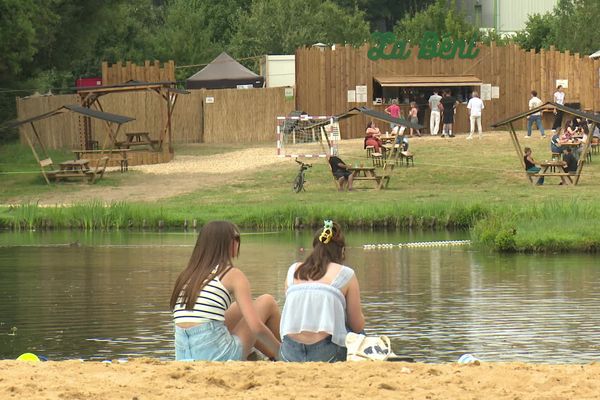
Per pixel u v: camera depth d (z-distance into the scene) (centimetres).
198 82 13375
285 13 17700
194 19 17525
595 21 15525
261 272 5438
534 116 11500
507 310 4272
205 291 2238
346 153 10775
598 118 8788
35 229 7700
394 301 4538
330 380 1941
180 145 12288
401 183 9262
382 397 1817
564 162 9031
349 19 18112
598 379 1964
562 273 5294
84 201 8619
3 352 3578
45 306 4497
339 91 12406
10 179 9712
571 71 12619
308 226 7538
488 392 1861
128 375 1981
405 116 12475
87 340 3766
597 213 7075
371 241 6800
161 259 6019
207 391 1861
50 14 11081
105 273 5478
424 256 6066
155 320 4131
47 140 12369
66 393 1823
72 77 16688
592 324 3956
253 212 7638
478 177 9381
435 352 3488
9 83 12706
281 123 12356
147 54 16988
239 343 2266
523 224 6650
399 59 12431
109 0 12250
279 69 13938
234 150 11575
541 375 1991
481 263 5728
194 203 8344
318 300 2245
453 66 12456
